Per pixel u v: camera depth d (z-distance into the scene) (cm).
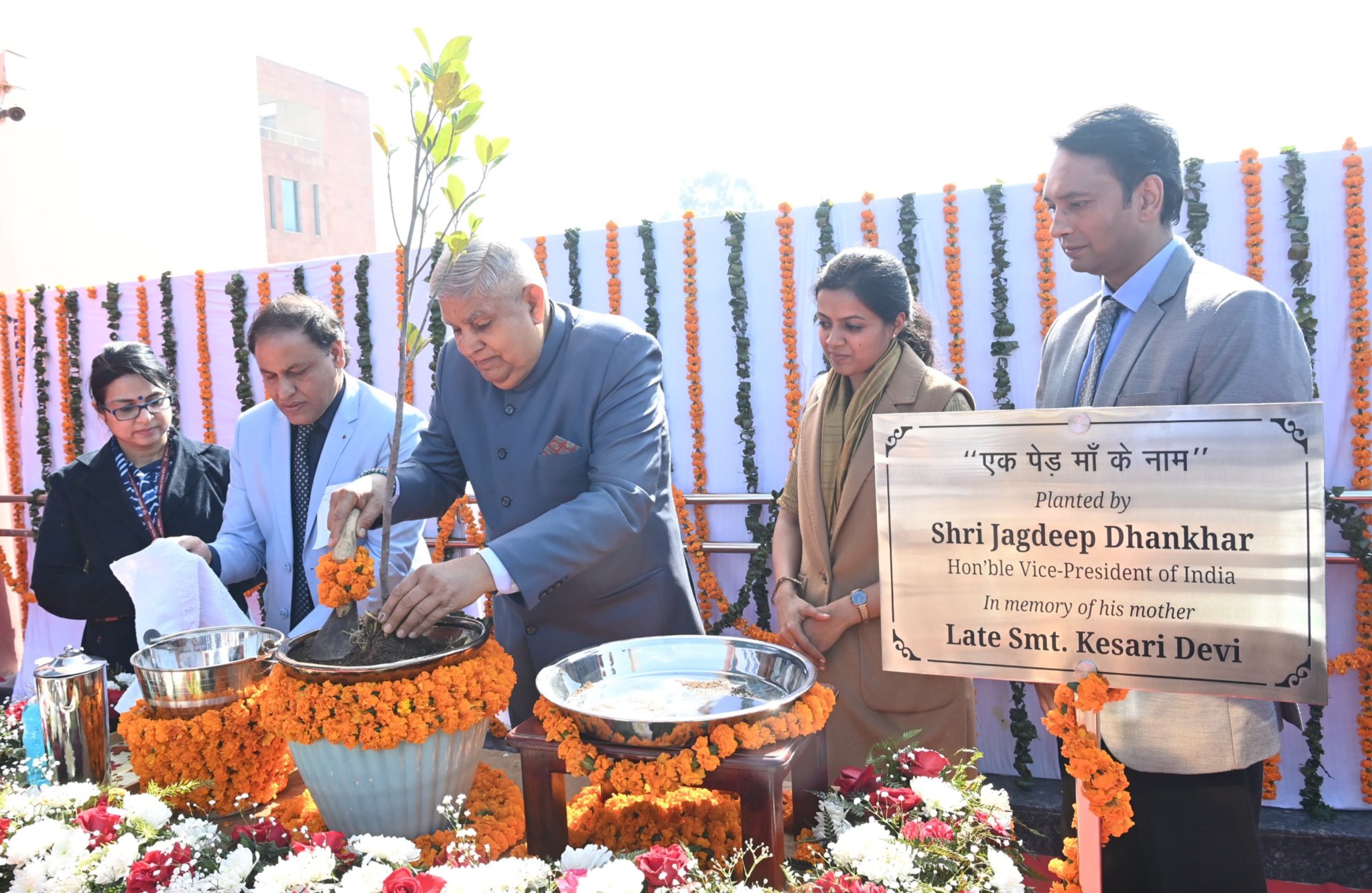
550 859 108
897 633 93
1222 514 80
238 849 99
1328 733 266
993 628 90
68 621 410
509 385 158
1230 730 130
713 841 109
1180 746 131
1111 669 85
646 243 326
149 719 124
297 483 211
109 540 233
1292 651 79
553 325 160
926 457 91
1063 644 87
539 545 125
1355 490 257
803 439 190
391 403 213
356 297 365
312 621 177
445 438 175
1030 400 288
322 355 197
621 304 333
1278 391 123
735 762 97
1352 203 255
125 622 238
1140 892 147
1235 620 80
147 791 120
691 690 117
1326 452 262
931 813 107
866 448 174
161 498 237
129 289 400
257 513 212
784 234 310
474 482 169
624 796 119
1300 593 78
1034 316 287
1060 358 167
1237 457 80
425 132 111
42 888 97
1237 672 80
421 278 355
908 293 177
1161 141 134
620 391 156
